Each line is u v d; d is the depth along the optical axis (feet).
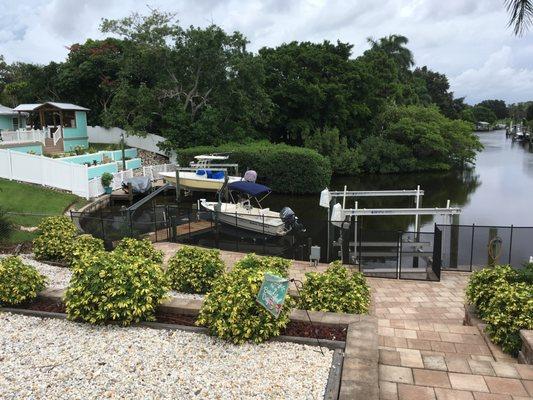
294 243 56.59
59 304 23.18
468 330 23.52
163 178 95.50
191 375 16.01
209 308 19.10
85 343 18.58
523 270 26.16
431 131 156.56
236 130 126.11
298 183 108.58
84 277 20.88
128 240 35.58
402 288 38.75
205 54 116.06
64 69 140.77
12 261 24.57
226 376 15.94
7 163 77.66
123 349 17.98
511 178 140.87
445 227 53.06
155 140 124.16
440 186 126.11
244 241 57.67
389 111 169.17
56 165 75.61
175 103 125.39
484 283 26.08
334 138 145.18
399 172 154.71
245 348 18.03
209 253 30.66
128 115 124.16
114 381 15.64
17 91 161.17
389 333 23.44
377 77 181.68
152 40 116.88
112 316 19.90
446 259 50.08
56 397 14.66
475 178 141.18
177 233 56.54
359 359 16.76
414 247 50.88
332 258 51.80
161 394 14.83
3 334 19.60
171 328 19.90
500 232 59.82
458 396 14.96
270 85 151.53
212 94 126.41
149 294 20.65
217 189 89.30
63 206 67.31
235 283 19.83
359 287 24.03
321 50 158.92
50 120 142.72
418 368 16.75
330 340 18.54
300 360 17.07
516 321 20.04
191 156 110.52
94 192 77.61
